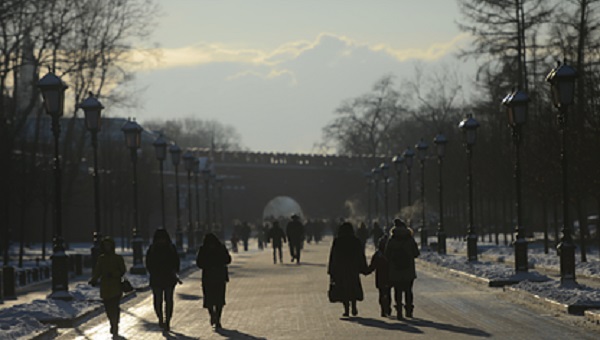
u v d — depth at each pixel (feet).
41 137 418.72
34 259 316.40
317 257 313.53
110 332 104.32
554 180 243.60
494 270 178.29
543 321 104.88
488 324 102.63
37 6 284.20
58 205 145.48
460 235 405.80
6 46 292.40
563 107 140.26
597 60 280.10
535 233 408.67
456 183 400.06
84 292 153.07
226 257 108.68
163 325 107.65
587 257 231.91
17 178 280.10
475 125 224.33
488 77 343.87
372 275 202.28
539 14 334.24
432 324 104.12
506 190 314.14
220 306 107.55
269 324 109.60
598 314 102.27
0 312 116.67
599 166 216.33
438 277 187.73
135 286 171.83
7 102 318.24
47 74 149.89
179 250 298.76
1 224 340.80
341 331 99.76
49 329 103.30
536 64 333.01
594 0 282.36
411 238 113.60
